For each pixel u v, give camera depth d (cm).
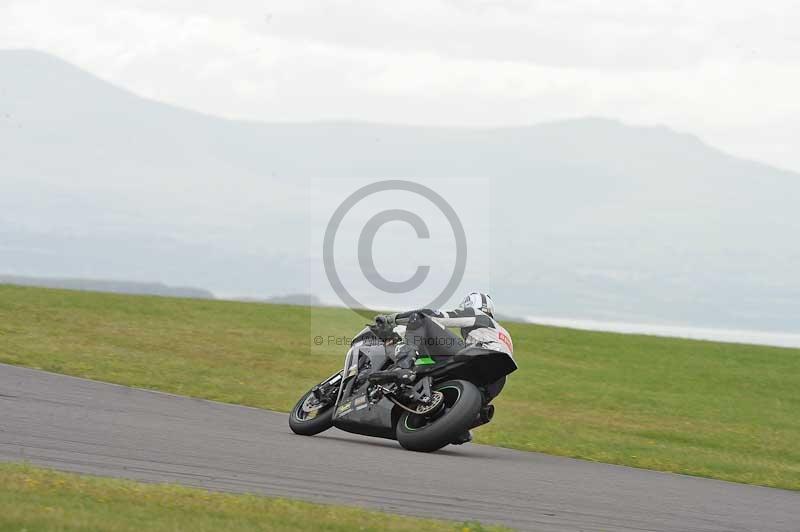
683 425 7662
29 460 2822
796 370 12556
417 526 2394
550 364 11544
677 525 2892
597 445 5553
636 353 13100
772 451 6475
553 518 2803
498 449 4822
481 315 4169
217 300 14612
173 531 2086
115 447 3256
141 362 7781
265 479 2948
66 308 11756
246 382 7425
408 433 4047
